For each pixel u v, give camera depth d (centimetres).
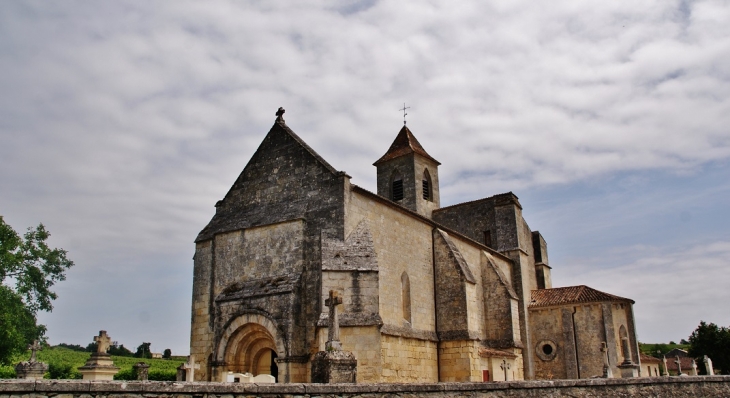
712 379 2558
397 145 5397
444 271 3738
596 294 4781
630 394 2169
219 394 1230
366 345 2692
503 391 1770
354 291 2781
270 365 3022
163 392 1162
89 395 1085
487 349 3956
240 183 3422
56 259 5809
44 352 7356
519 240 5072
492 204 5253
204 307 3228
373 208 3228
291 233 3023
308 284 2894
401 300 3328
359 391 1447
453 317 3625
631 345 4691
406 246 3494
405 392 1534
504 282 4356
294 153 3231
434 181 5431
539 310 4909
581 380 2025
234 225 3269
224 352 2928
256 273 3081
